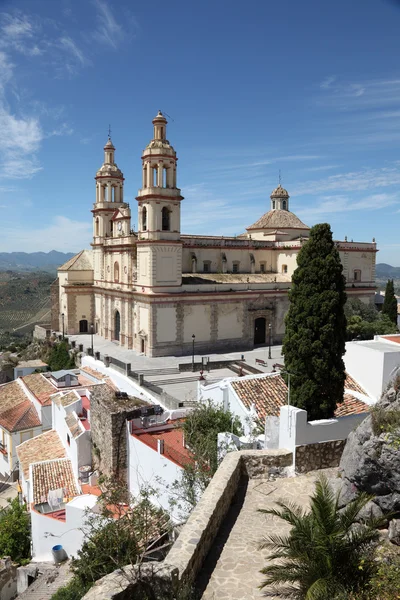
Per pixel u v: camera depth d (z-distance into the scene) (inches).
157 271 2348.7
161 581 364.8
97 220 2974.9
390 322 2613.2
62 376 1870.1
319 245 908.0
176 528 738.8
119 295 2677.2
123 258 2650.1
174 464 858.8
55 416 1546.5
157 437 1031.0
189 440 941.8
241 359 2342.5
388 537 456.8
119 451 1050.7
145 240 2338.8
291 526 515.5
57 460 1257.4
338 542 404.2
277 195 3233.3
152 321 2342.5
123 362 2160.4
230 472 583.8
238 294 2573.8
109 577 362.0
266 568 408.5
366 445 491.8
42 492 1128.8
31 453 1380.4
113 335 2822.3
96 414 1150.3
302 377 912.3
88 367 2237.9
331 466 665.6
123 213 2679.6
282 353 952.3
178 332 2417.6
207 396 1187.9
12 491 1531.7
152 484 927.7
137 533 751.1
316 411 904.9
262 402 1059.3
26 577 928.3
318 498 432.8
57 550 955.3
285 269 2928.2
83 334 3083.2
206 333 2512.3
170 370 2137.1
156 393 1771.7
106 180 2928.2
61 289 3166.8
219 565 447.5
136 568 373.4
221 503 524.4
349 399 1040.8
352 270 3053.6
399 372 536.1
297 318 915.4
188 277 2586.1
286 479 630.5
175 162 2367.1
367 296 3093.0
